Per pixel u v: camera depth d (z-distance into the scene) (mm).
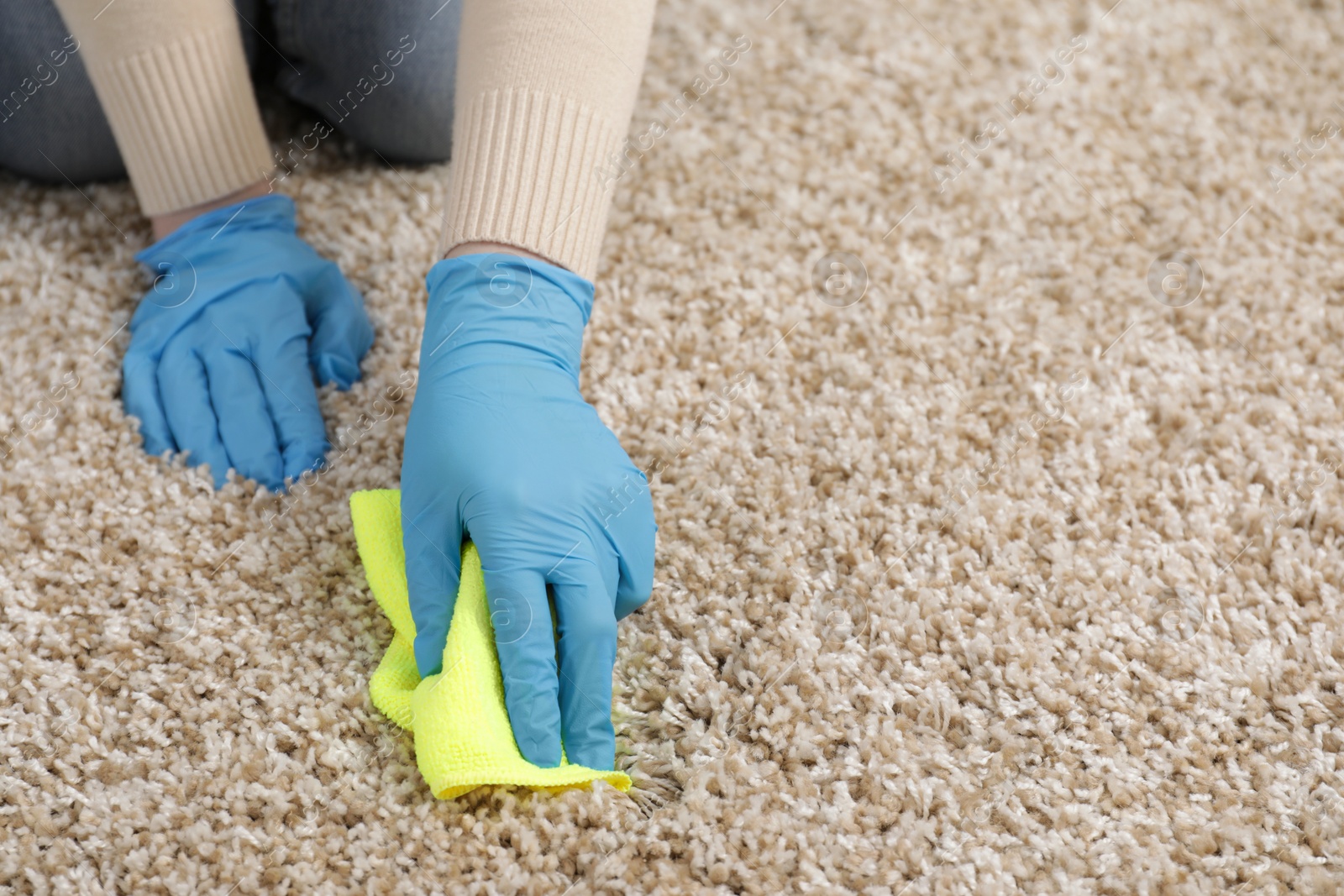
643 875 1062
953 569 1316
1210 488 1415
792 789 1130
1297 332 1584
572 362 1267
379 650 1227
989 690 1219
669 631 1266
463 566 1142
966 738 1184
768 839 1087
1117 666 1236
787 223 1677
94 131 1560
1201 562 1338
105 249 1596
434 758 1034
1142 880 1080
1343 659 1270
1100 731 1188
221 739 1143
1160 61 1954
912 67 1904
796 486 1387
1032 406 1479
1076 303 1600
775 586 1291
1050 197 1734
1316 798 1156
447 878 1047
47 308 1509
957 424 1454
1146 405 1501
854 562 1313
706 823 1101
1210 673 1243
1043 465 1432
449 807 1091
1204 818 1136
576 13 1212
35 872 1040
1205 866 1101
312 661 1210
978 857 1088
